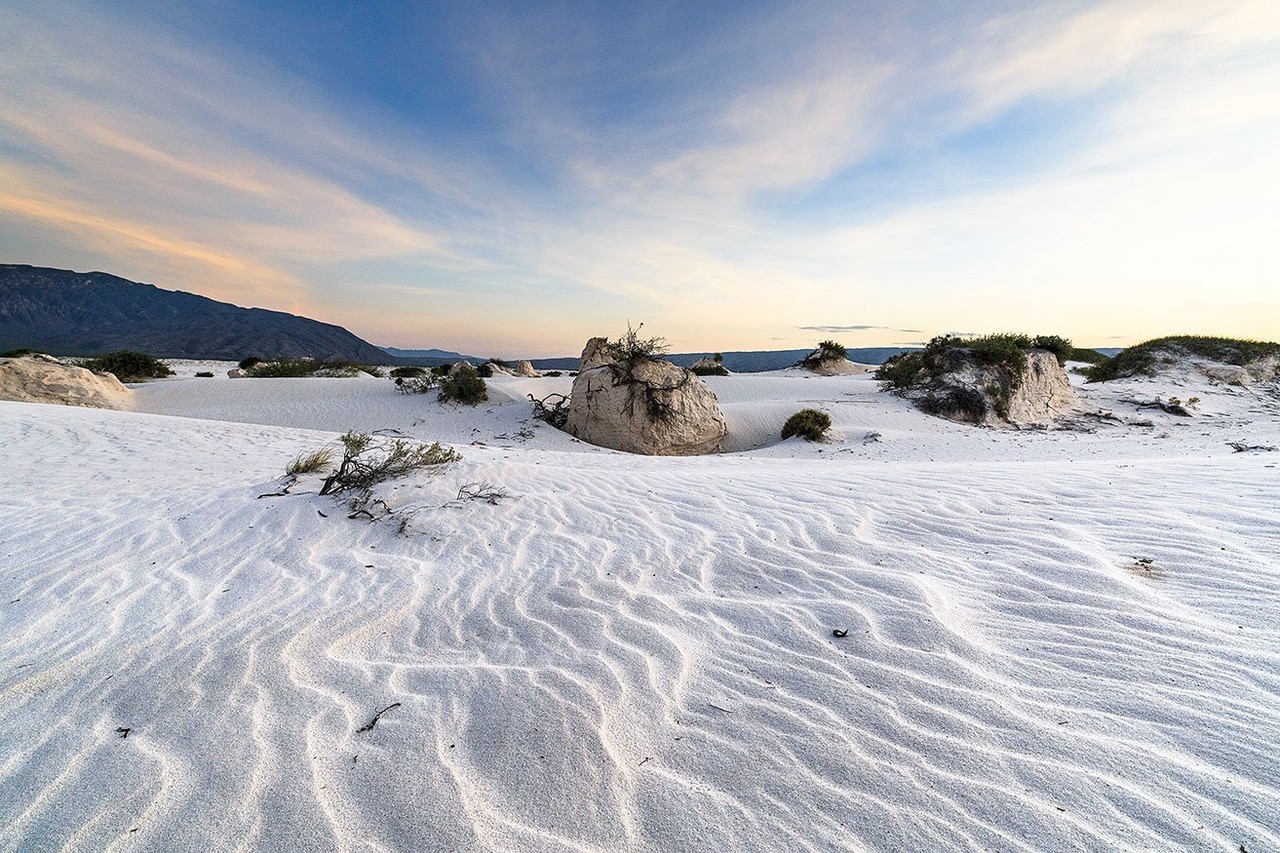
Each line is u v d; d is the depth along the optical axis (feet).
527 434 55.77
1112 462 23.71
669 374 56.80
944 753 7.98
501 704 9.30
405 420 62.28
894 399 70.38
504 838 6.82
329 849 6.57
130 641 10.82
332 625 11.80
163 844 6.57
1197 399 63.98
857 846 6.64
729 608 12.65
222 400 71.05
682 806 7.28
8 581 13.11
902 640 10.87
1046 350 69.97
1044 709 8.71
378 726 8.73
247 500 19.17
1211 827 6.51
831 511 18.35
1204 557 13.04
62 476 22.35
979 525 16.37
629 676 10.10
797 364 124.36
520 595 13.46
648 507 19.72
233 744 8.21
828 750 8.16
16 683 9.47
